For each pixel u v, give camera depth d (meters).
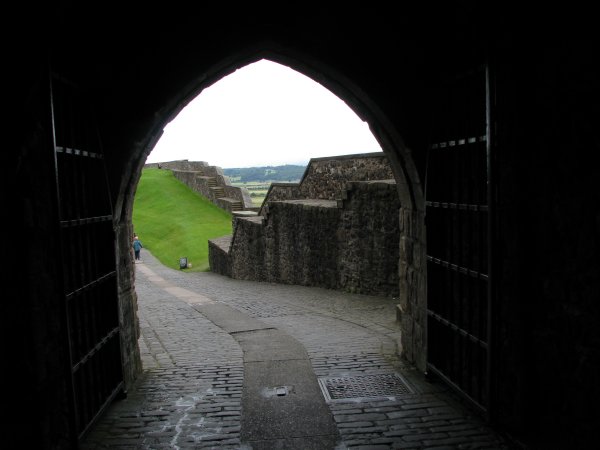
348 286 11.02
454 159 4.52
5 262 2.77
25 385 2.89
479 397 4.15
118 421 4.25
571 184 3.25
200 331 7.87
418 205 5.36
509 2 3.51
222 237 19.83
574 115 3.19
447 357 4.80
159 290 13.22
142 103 4.62
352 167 12.34
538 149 3.58
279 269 13.62
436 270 4.95
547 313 3.54
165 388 5.07
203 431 4.05
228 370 5.64
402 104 4.97
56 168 3.16
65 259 3.57
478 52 4.00
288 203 12.93
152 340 7.29
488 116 3.68
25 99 2.86
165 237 23.92
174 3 4.53
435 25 4.64
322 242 11.77
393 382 5.09
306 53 4.78
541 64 3.50
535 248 3.66
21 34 2.86
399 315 7.82
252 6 4.65
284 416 4.31
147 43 4.54
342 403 4.57
